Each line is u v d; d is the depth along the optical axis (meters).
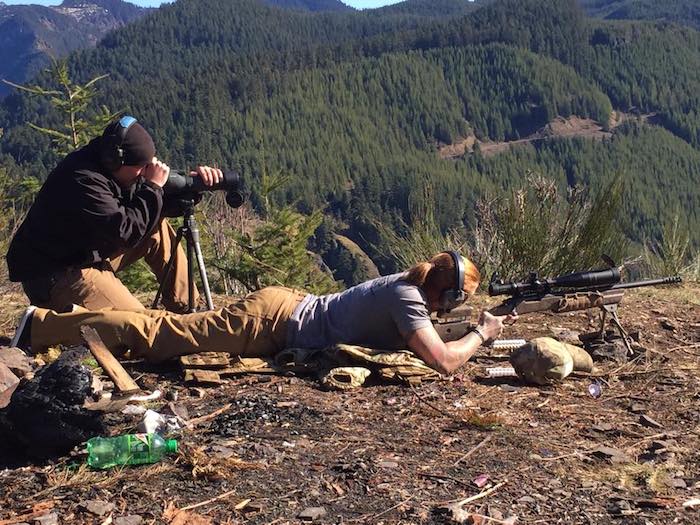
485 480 3.36
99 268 5.00
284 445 3.61
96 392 3.79
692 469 3.61
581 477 3.47
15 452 3.38
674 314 6.62
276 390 4.30
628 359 5.30
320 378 4.43
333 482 3.27
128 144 4.63
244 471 3.32
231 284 9.21
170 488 3.14
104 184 4.67
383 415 4.07
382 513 3.04
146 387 4.32
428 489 3.26
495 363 5.09
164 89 187.50
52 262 4.84
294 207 9.06
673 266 8.95
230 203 5.40
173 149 162.75
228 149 169.75
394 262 9.02
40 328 4.64
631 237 9.00
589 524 3.06
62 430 3.29
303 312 4.68
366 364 4.49
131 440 3.34
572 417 4.22
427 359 4.43
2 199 8.79
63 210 4.65
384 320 4.55
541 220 8.48
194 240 5.37
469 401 4.34
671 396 4.61
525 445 3.78
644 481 3.46
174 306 5.58
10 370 4.14
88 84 13.11
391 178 157.88
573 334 5.73
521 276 8.43
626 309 6.68
